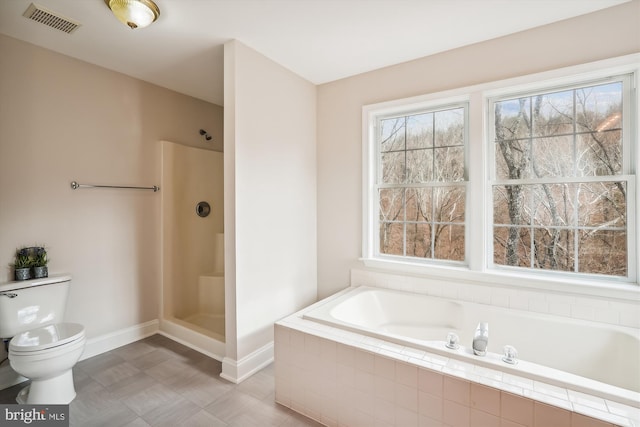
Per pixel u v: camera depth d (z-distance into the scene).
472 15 1.93
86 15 1.88
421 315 2.45
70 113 2.42
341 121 2.93
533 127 2.18
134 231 2.86
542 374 1.36
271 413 1.85
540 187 2.16
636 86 1.83
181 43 2.23
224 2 1.77
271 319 2.51
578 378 1.32
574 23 1.95
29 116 2.21
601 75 1.92
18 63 2.16
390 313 2.56
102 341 2.61
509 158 2.26
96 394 2.01
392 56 2.47
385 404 1.58
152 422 1.75
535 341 2.01
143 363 2.42
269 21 1.97
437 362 1.51
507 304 2.21
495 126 2.31
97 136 2.59
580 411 1.16
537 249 2.18
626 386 1.71
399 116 2.72
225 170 2.24
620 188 1.93
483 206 2.28
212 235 3.56
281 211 2.62
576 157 2.05
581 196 2.04
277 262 2.58
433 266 2.48
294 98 2.77
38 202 2.26
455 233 2.48
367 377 1.63
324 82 3.00
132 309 2.84
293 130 2.76
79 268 2.48
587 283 1.93
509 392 1.29
